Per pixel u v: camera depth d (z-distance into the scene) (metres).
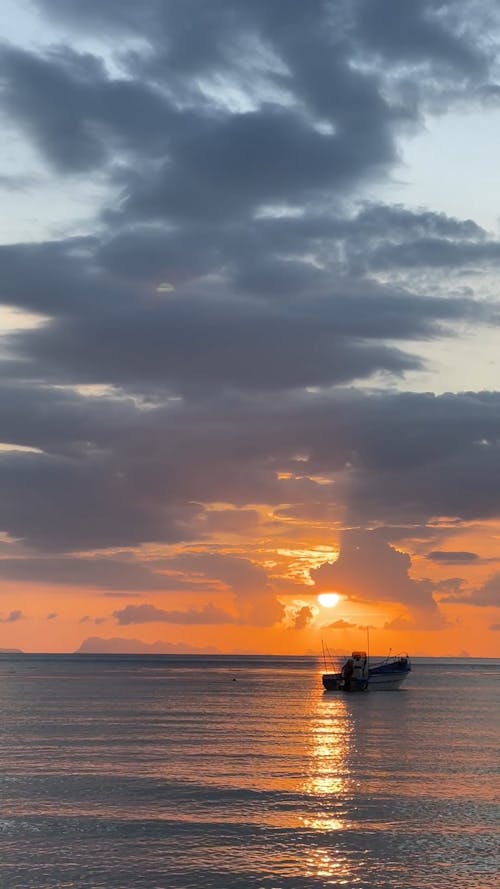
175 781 50.88
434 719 95.56
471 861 34.84
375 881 32.47
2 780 50.94
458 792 48.09
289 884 32.09
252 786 49.47
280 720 92.44
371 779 52.25
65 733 76.19
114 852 35.78
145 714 97.88
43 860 34.69
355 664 153.25
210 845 36.84
